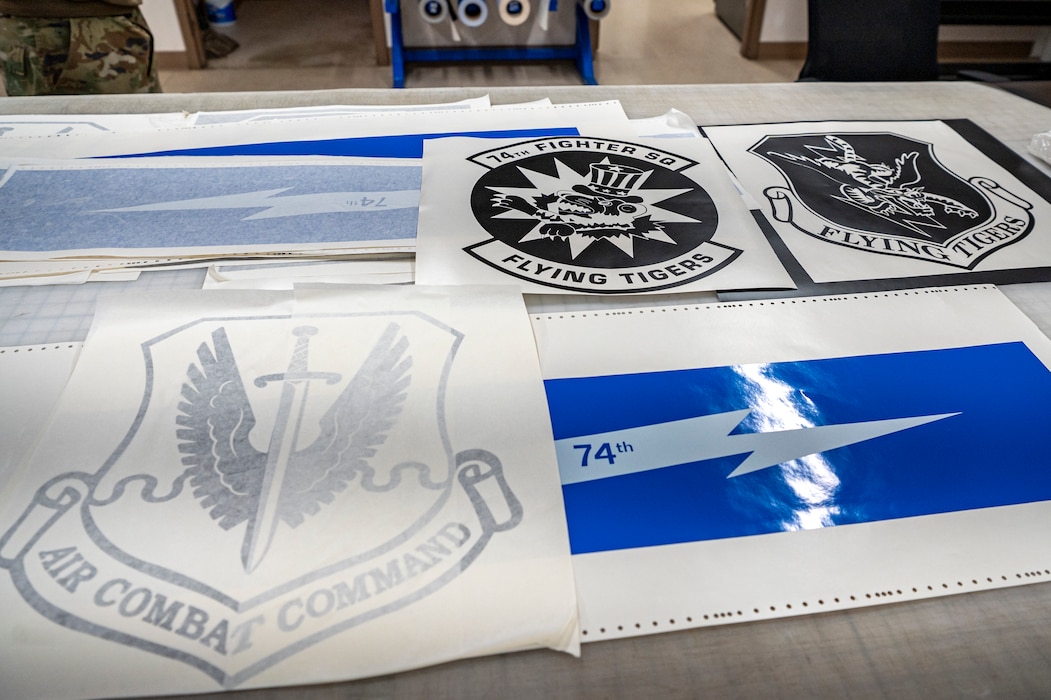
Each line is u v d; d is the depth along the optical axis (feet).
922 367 2.15
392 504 1.67
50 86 5.70
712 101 3.78
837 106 3.78
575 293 2.36
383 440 1.82
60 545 1.56
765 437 1.91
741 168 3.16
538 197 2.84
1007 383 2.10
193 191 2.84
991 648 1.48
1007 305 2.40
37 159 3.02
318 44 11.44
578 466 1.80
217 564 1.54
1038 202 2.98
